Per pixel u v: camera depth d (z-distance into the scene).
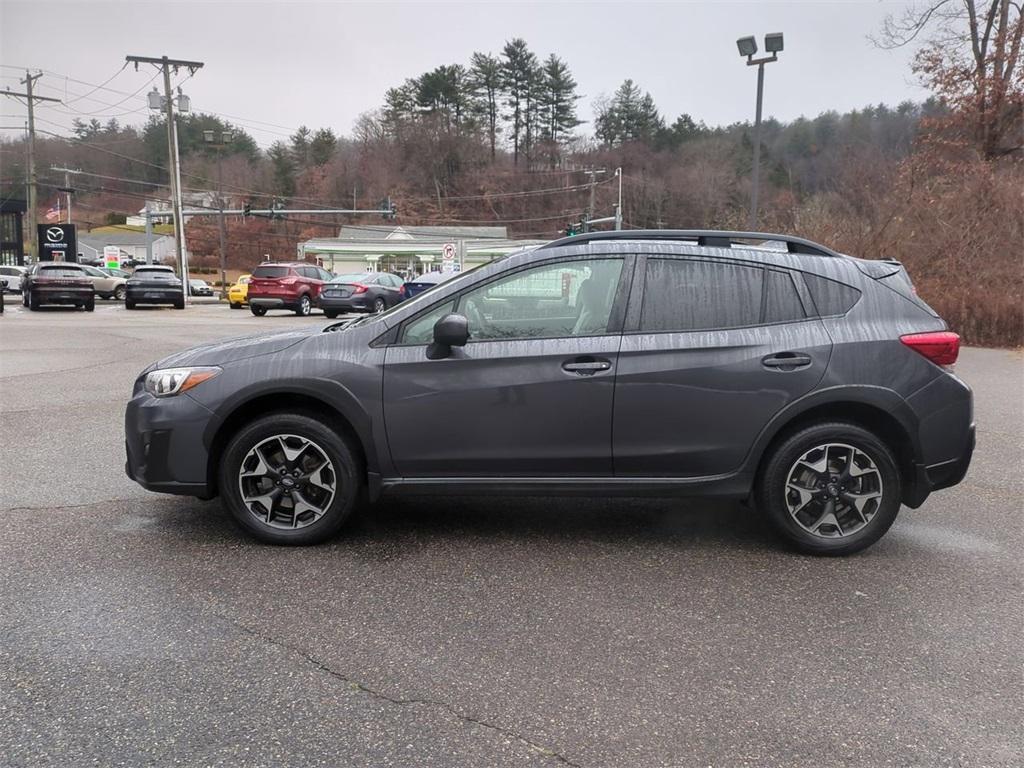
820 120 61.12
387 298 25.88
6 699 2.75
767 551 4.37
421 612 3.51
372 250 67.75
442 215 93.38
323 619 3.42
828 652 3.21
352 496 4.23
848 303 4.28
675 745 2.57
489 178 92.69
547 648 3.21
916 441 4.20
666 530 4.71
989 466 6.44
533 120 95.31
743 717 2.73
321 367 4.14
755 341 4.16
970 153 20.83
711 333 4.19
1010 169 19.30
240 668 3.00
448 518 4.86
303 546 4.29
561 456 4.19
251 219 95.88
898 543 4.54
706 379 4.12
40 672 2.93
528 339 4.19
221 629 3.31
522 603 3.63
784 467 4.20
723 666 3.08
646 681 2.96
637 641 3.28
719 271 4.27
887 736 2.63
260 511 4.30
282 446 4.23
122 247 98.38
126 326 19.31
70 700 2.76
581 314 4.23
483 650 3.18
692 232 4.38
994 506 5.32
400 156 96.88
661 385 4.12
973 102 20.69
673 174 80.88
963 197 18.48
